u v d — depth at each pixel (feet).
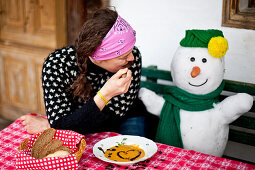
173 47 7.77
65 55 5.24
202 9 7.20
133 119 6.49
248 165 4.22
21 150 4.04
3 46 10.47
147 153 4.41
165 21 7.70
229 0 6.74
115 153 4.46
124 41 4.55
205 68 5.77
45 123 5.24
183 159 4.37
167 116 6.32
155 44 7.98
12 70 10.57
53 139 4.33
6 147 4.64
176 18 7.54
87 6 8.30
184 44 6.01
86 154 4.50
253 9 6.60
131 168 4.13
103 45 4.54
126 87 4.52
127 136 4.88
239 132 6.59
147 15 7.88
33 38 9.81
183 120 6.14
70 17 8.63
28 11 9.66
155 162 4.29
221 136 6.16
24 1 9.63
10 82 10.77
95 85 5.45
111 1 8.21
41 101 10.32
